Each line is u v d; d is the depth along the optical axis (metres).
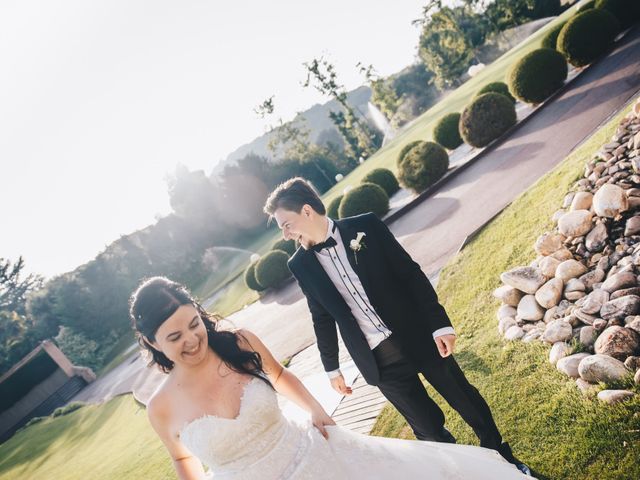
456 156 14.90
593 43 12.74
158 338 1.72
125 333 40.22
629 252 3.17
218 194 48.34
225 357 1.85
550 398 2.58
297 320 10.62
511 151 10.80
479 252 5.48
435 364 2.23
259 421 1.73
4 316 40.25
